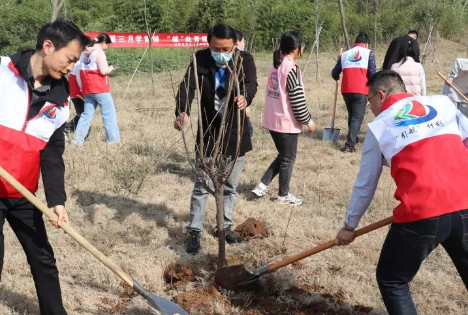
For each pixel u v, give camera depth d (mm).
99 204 6219
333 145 9156
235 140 4910
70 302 4199
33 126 3289
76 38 3211
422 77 8344
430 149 3260
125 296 4418
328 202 6504
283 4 26125
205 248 5203
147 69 19406
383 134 3350
